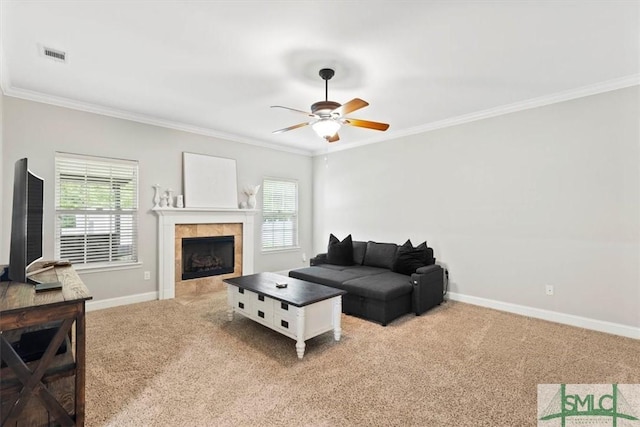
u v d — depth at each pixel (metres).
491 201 4.01
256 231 5.66
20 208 1.89
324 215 6.27
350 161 5.79
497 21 2.16
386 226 5.21
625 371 2.40
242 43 2.45
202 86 3.27
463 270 4.27
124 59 2.71
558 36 2.34
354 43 2.44
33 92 3.41
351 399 2.04
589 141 3.29
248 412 1.90
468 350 2.77
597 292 3.26
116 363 2.49
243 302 3.32
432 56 2.64
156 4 1.99
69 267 2.53
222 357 2.62
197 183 4.79
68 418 1.61
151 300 4.33
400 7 2.02
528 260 3.71
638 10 2.03
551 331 3.21
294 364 2.51
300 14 2.09
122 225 4.12
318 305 2.85
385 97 3.54
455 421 1.83
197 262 4.85
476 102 3.70
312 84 3.20
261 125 4.70
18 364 1.48
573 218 3.40
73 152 3.72
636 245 3.05
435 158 4.56
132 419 1.83
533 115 3.66
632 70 2.88
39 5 1.99
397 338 3.05
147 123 4.32
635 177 3.05
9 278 2.06
